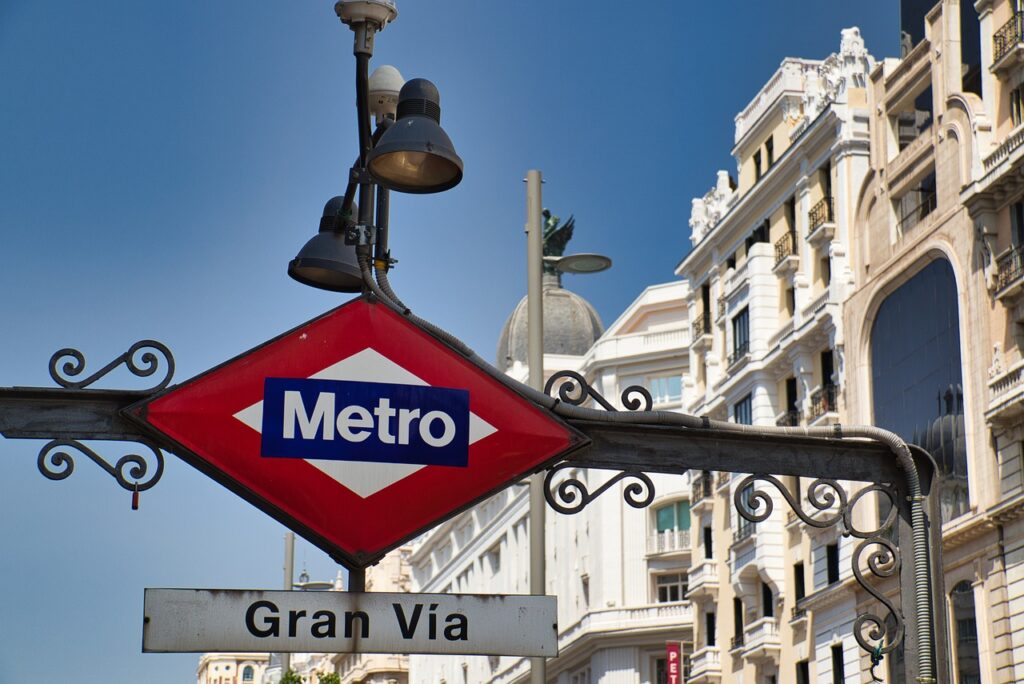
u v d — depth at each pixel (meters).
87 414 7.48
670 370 71.25
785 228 48.78
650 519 69.94
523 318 101.81
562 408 7.90
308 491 7.48
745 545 49.56
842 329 43.41
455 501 7.63
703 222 57.50
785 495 8.27
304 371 7.62
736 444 8.22
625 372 72.12
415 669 106.50
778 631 47.69
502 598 7.43
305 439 7.54
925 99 40.97
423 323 7.85
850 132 44.28
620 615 68.44
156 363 7.58
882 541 8.36
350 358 7.69
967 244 36.94
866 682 40.56
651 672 67.75
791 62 50.66
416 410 7.68
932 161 39.34
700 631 54.66
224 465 7.45
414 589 113.31
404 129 8.02
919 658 8.23
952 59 38.62
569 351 100.19
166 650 7.14
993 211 36.25
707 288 56.69
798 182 47.62
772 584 47.84
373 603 7.34
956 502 36.94
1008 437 34.91
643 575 69.62
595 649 69.62
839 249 44.06
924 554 8.30
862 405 41.97
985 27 37.31
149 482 7.45
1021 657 33.88
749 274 49.81
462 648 7.36
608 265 23.52
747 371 49.12
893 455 8.45
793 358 46.62
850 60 44.97
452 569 100.00
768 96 52.06
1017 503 33.81
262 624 7.24
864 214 43.12
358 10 8.35
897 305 40.59
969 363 36.53
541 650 7.40
